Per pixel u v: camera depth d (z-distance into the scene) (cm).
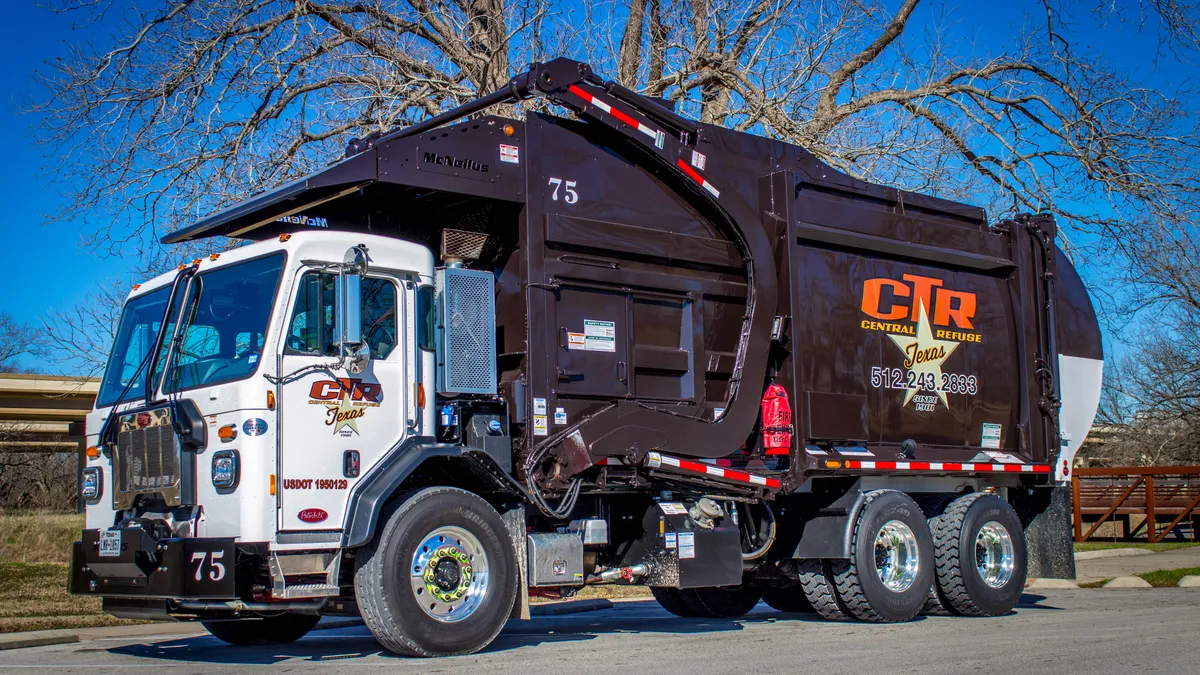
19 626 1016
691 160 979
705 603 1138
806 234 1049
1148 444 3788
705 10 1817
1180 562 1794
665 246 955
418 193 859
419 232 916
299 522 731
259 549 715
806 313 1041
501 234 900
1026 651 777
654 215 959
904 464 1070
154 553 742
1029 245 1252
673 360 951
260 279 764
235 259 788
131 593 759
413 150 830
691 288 967
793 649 795
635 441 900
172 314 815
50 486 4100
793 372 1015
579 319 895
